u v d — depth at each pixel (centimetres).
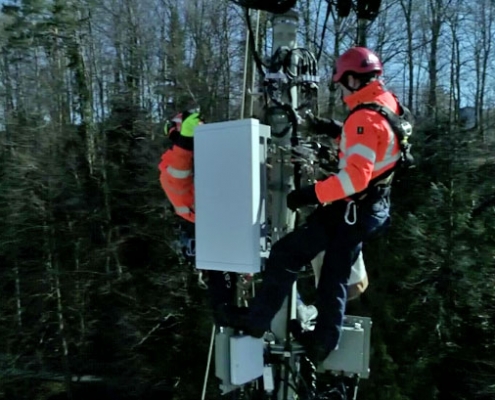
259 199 441
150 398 2594
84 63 3108
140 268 2627
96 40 3177
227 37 2769
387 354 2059
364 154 404
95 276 2670
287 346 475
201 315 2372
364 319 482
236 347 448
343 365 474
